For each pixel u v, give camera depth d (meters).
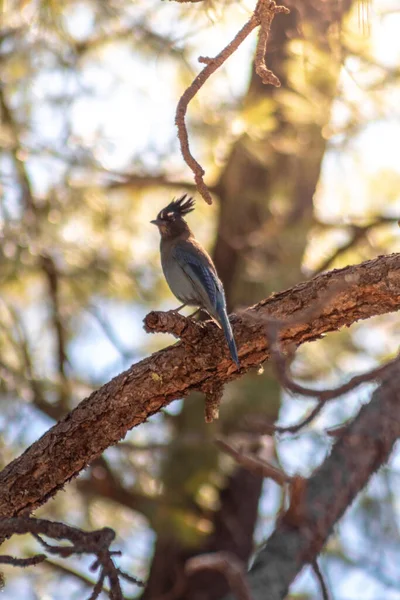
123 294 17.20
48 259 16.41
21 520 6.16
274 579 3.86
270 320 5.63
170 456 15.48
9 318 16.64
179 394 8.11
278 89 14.88
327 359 15.05
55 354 17.66
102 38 15.76
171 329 7.76
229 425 14.98
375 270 7.53
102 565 6.07
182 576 16.00
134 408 8.08
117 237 17.14
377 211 17.42
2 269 15.33
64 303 17.56
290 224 16.55
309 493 4.29
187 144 7.25
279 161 16.59
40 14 14.77
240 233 16.97
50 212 15.56
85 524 16.16
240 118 14.12
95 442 8.16
